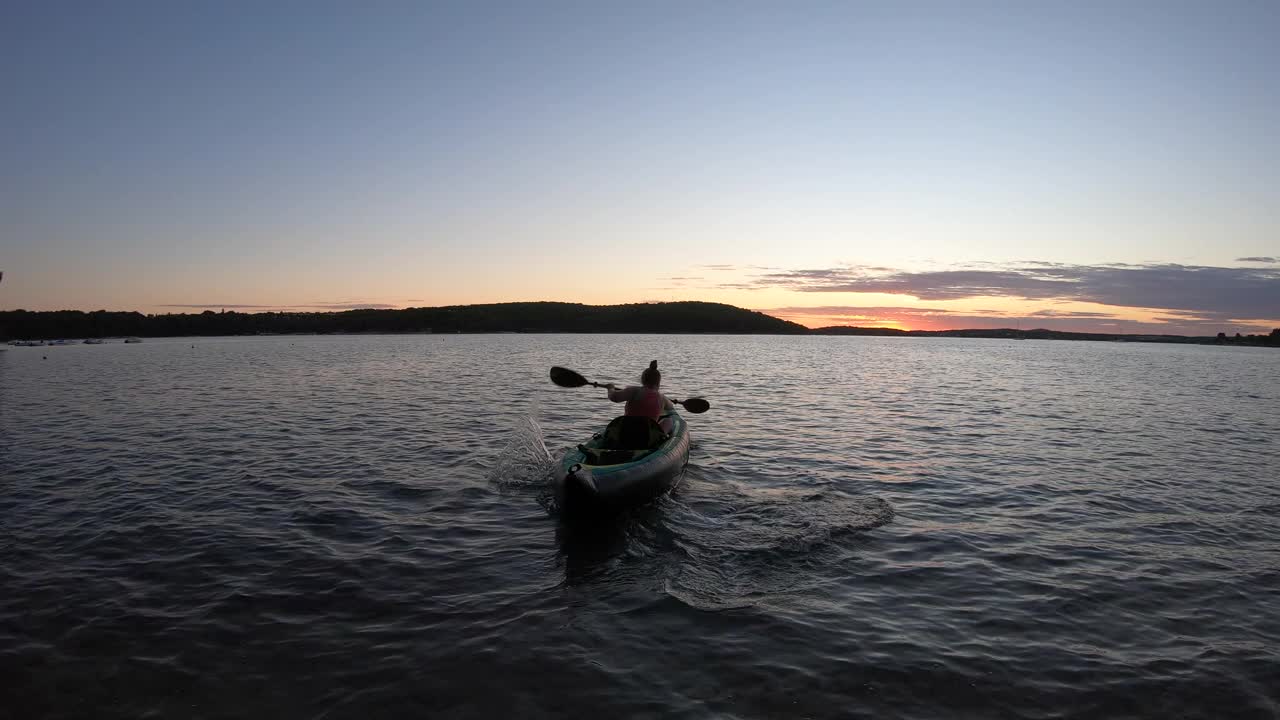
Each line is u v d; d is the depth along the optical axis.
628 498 9.03
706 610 6.11
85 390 25.58
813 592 6.51
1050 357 73.81
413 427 16.03
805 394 25.00
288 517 8.71
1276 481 11.12
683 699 4.66
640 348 81.12
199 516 8.73
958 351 92.25
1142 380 35.72
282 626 5.71
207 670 5.00
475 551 7.57
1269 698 4.72
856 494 10.05
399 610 6.04
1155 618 5.97
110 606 6.05
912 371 40.50
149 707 4.53
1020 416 19.14
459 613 6.00
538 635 5.59
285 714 4.46
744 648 5.39
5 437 14.64
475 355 58.84
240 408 19.70
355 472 11.23
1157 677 4.99
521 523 8.58
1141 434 16.05
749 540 7.96
